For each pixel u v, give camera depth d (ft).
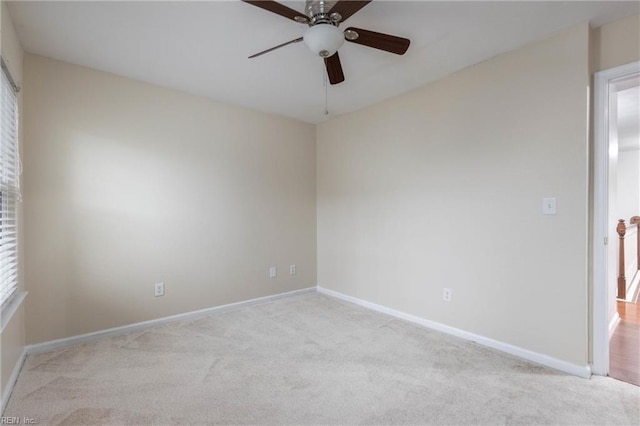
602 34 6.80
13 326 6.54
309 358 7.68
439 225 9.35
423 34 7.05
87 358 7.64
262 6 5.25
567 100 6.91
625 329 9.38
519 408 5.75
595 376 6.79
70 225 8.39
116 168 9.09
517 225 7.70
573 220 6.86
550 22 6.64
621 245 12.42
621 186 21.08
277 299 12.75
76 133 8.46
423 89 9.77
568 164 6.91
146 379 6.73
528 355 7.50
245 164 11.82
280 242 12.87
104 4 6.00
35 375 6.83
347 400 6.02
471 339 8.58
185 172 10.37
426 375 6.88
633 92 10.32
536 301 7.41
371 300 11.53
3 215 6.23
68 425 5.30
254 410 5.74
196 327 9.71
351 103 11.35
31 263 7.86
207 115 10.84
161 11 6.21
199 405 5.87
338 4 5.28
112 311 9.03
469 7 6.13
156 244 9.80
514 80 7.72
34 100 7.89
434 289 9.50
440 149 9.32
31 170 7.86
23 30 6.85
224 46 7.55
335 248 13.11
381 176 11.13
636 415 5.55
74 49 7.69
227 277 11.37
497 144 8.04
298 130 13.43
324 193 13.65
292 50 7.73
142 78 9.32
